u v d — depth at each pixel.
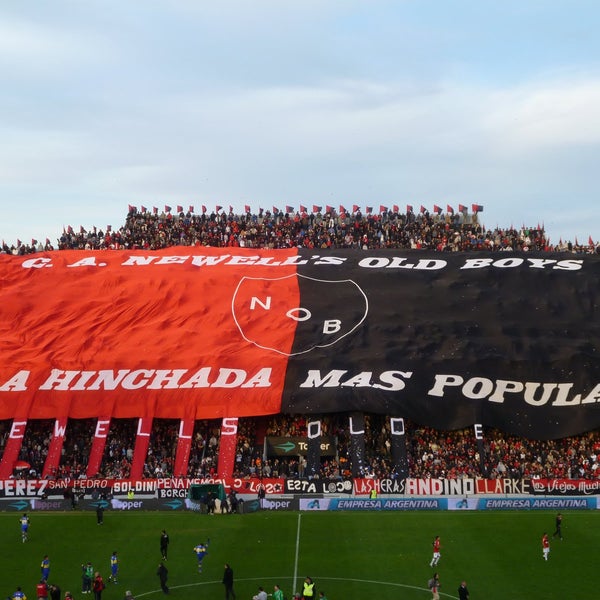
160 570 54.84
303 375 98.06
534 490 84.19
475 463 90.44
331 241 131.62
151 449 94.88
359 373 97.62
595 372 97.12
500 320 105.81
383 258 120.06
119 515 78.19
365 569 59.47
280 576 58.06
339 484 85.56
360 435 92.19
